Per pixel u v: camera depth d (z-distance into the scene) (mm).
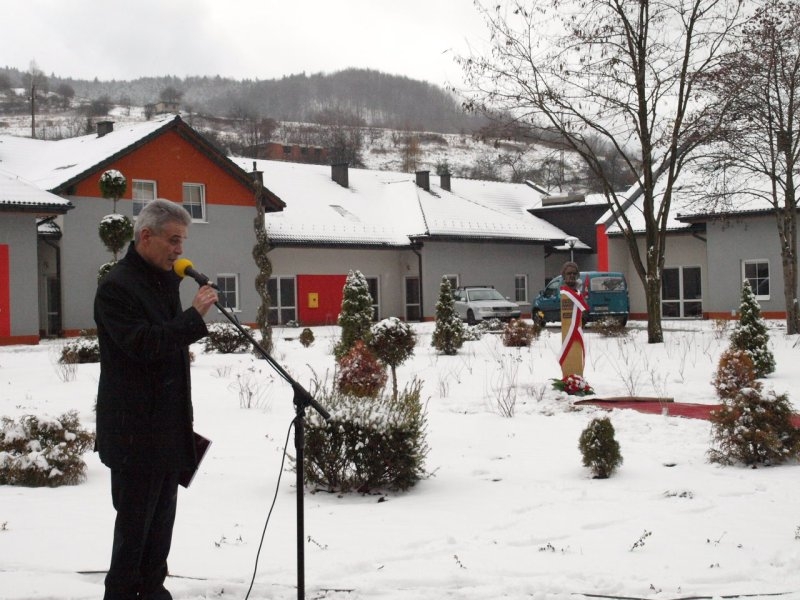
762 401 8297
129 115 140875
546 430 10414
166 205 4184
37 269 28406
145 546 4254
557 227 47094
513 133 22797
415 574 5008
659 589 4758
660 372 16188
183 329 3963
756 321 15539
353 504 6992
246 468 8445
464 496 7191
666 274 39000
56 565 5301
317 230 37594
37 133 112875
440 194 45156
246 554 5477
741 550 5492
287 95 160125
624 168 40812
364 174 46000
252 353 20500
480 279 41875
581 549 5543
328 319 38188
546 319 35562
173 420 4129
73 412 8578
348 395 7883
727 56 21984
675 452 8938
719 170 26250
